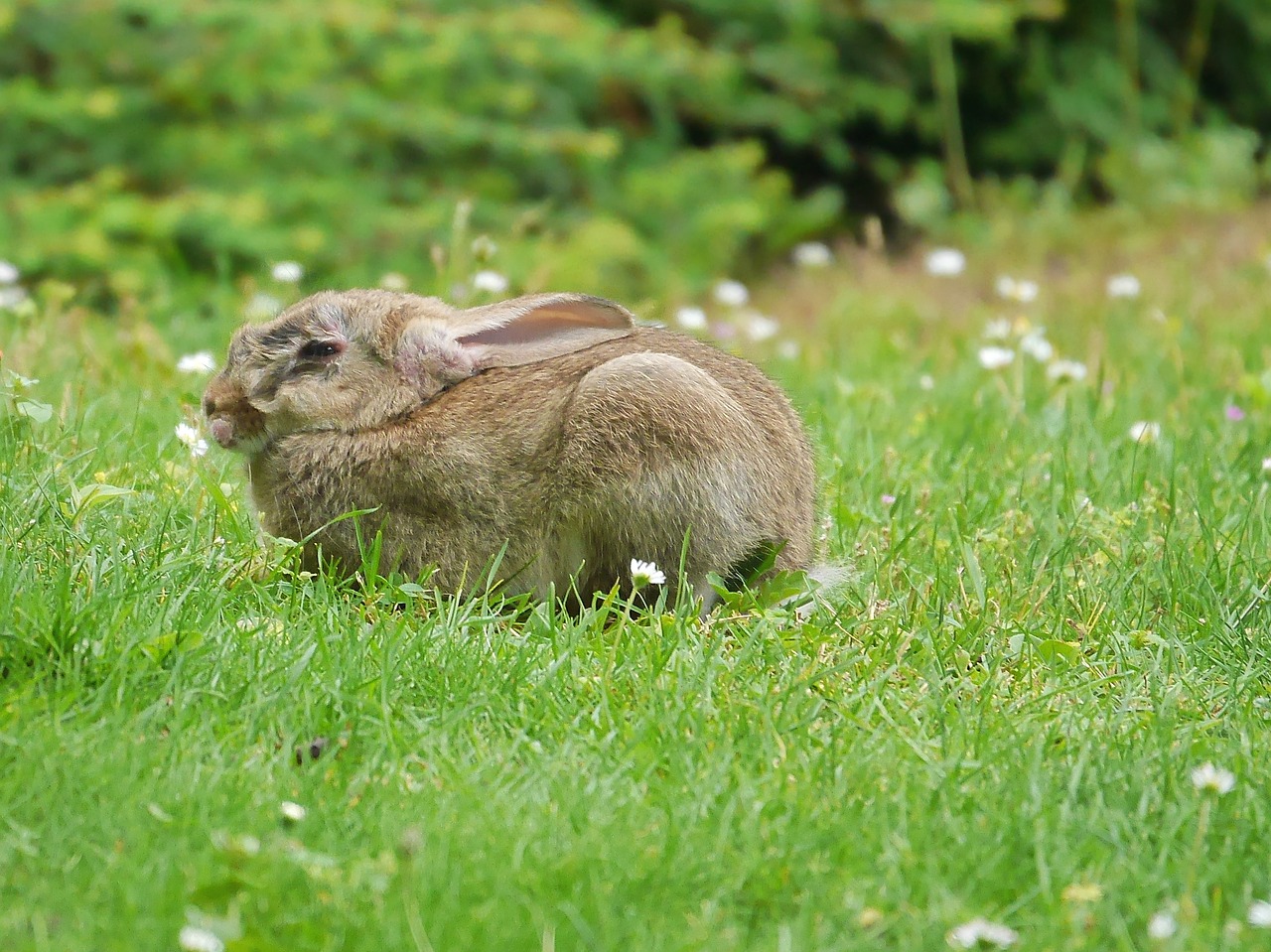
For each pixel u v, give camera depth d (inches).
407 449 398.3
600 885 270.1
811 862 282.0
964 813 303.1
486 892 267.7
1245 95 1371.8
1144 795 306.7
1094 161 1314.0
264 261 930.1
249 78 1029.2
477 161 1102.4
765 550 399.2
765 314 1019.3
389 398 403.5
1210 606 402.6
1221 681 368.8
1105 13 1321.4
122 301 874.8
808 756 317.4
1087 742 326.0
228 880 255.9
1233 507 470.3
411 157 1089.4
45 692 318.0
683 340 420.8
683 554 390.3
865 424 540.1
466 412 399.9
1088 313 785.6
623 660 351.6
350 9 1048.2
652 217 1135.0
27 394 495.2
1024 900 276.4
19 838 274.2
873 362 668.7
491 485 397.1
